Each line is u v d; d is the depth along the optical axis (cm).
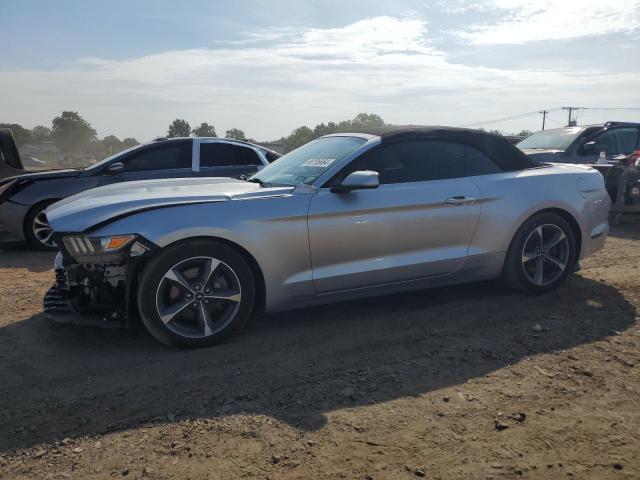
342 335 393
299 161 454
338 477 232
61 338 390
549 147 1029
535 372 331
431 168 434
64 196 745
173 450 254
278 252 376
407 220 411
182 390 313
